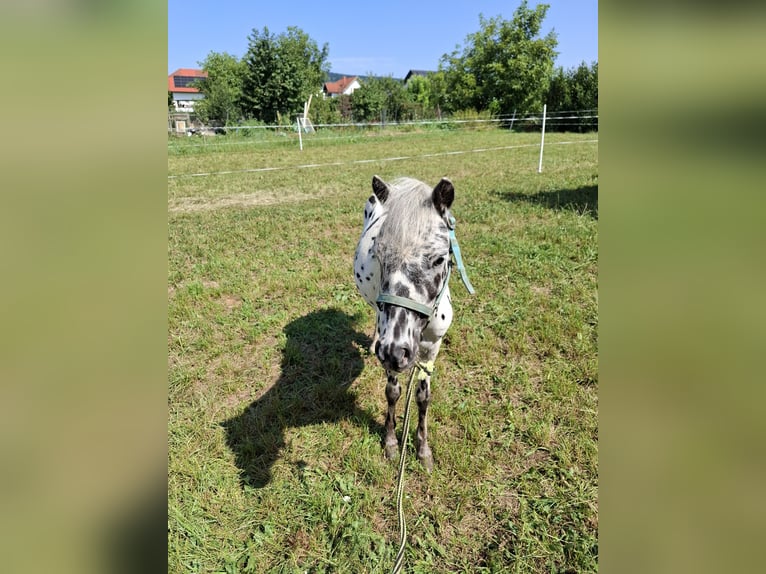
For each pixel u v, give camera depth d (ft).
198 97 187.11
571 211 25.77
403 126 99.19
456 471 9.81
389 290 6.80
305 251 22.34
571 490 9.21
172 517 8.85
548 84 120.57
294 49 122.83
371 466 9.95
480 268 19.06
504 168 43.78
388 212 7.14
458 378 12.76
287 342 14.57
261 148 71.61
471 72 132.67
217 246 23.12
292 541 8.51
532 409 11.44
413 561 8.14
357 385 12.72
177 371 13.34
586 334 14.06
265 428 11.29
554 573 7.80
